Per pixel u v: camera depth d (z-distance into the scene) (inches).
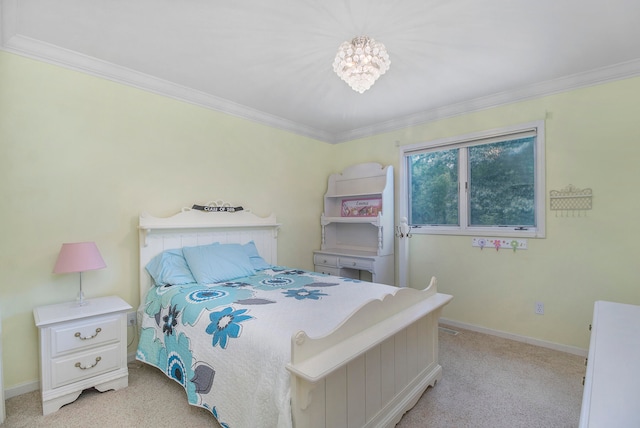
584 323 100.3
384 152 150.4
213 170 120.0
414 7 66.9
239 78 102.2
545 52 86.0
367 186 154.0
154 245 101.3
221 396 60.8
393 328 61.6
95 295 91.6
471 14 69.3
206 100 116.0
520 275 112.5
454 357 99.9
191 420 69.1
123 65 93.6
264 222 133.0
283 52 86.0
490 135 118.5
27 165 80.7
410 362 74.9
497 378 87.0
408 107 128.6
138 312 97.1
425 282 136.1
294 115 138.6
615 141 94.8
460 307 126.6
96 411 72.3
